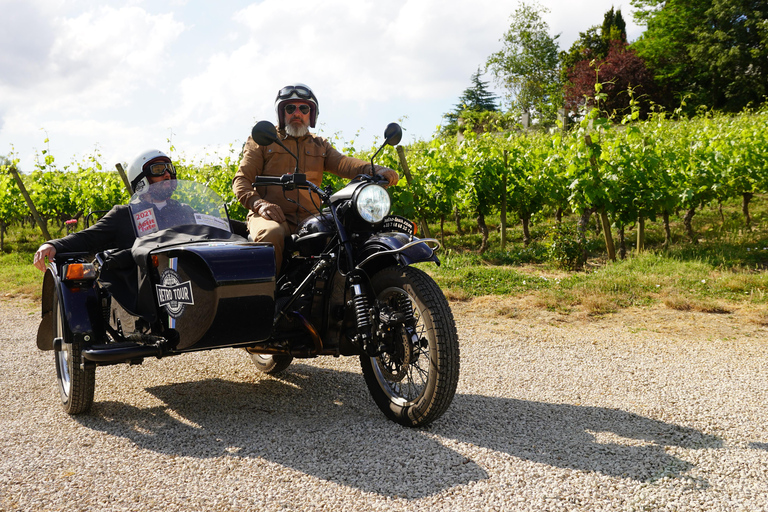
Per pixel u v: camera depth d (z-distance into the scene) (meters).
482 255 9.77
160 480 2.44
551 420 3.07
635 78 38.91
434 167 10.16
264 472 2.50
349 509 2.17
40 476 2.50
